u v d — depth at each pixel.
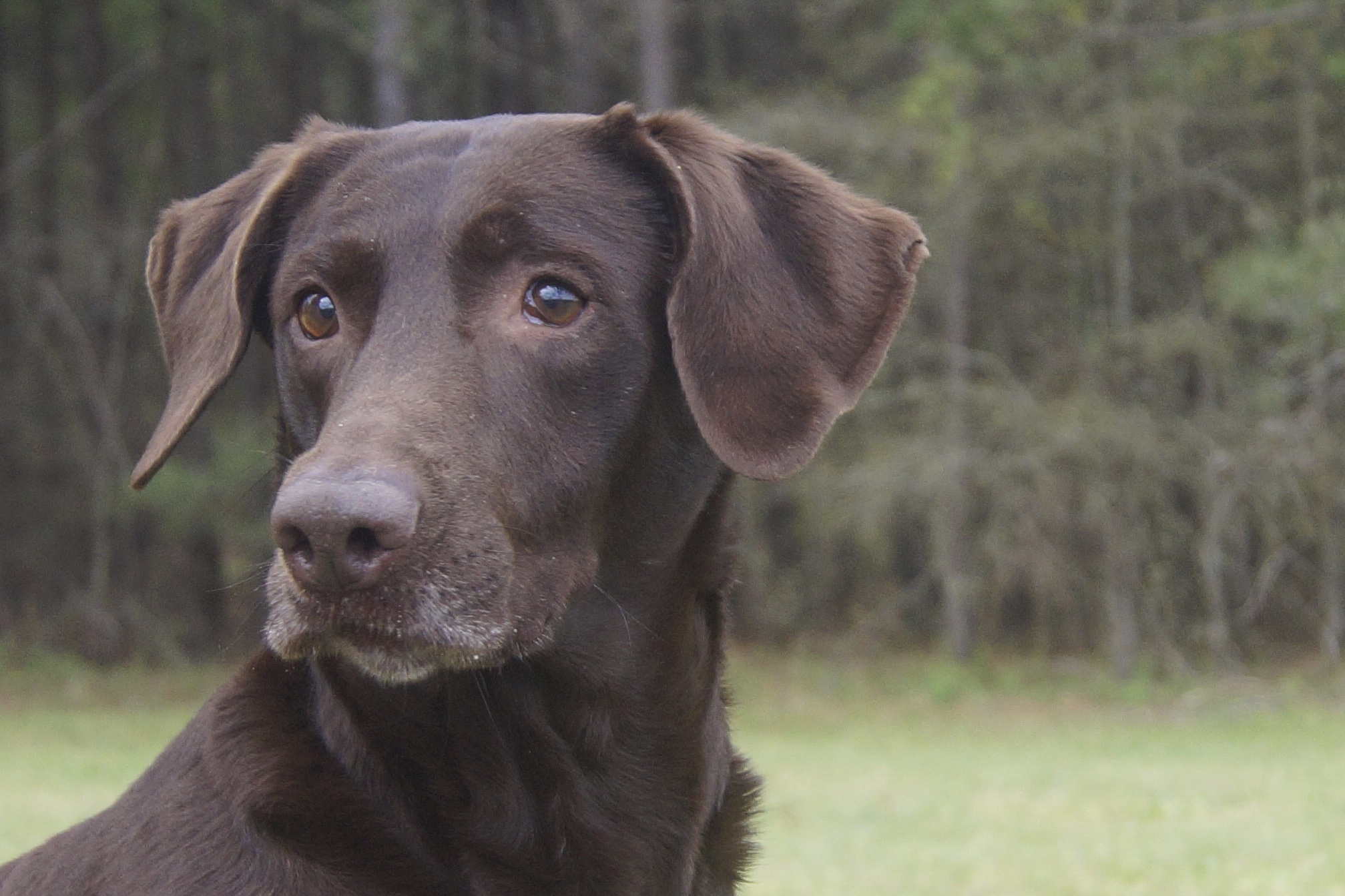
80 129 24.80
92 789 12.04
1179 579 22.05
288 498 2.71
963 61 19.19
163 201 25.33
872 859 8.93
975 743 16.84
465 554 2.88
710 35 27.25
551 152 3.35
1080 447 20.06
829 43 25.42
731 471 3.62
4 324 23.16
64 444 23.59
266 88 26.44
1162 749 15.81
